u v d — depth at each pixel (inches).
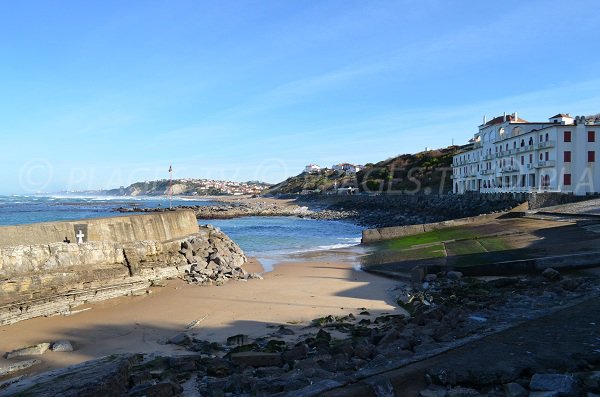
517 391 232.1
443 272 755.4
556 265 670.5
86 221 752.3
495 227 1300.4
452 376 251.1
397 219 2445.9
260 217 3373.5
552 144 2039.9
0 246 601.0
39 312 579.5
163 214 935.7
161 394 292.5
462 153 3284.9
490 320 392.8
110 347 458.3
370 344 368.8
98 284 660.7
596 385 228.1
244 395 283.4
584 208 1485.0
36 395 268.4
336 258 1118.4
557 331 327.0
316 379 279.3
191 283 783.1
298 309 593.3
